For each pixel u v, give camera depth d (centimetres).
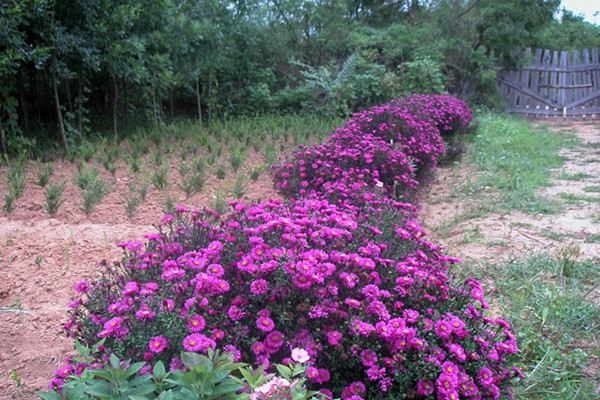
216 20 1085
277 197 567
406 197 523
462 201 589
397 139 643
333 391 209
